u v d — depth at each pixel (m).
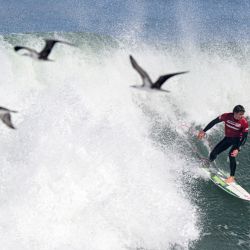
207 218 32.12
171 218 30.88
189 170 37.53
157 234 29.39
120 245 28.09
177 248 28.80
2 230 26.70
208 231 30.72
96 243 27.78
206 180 36.81
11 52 45.94
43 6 87.94
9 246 26.30
